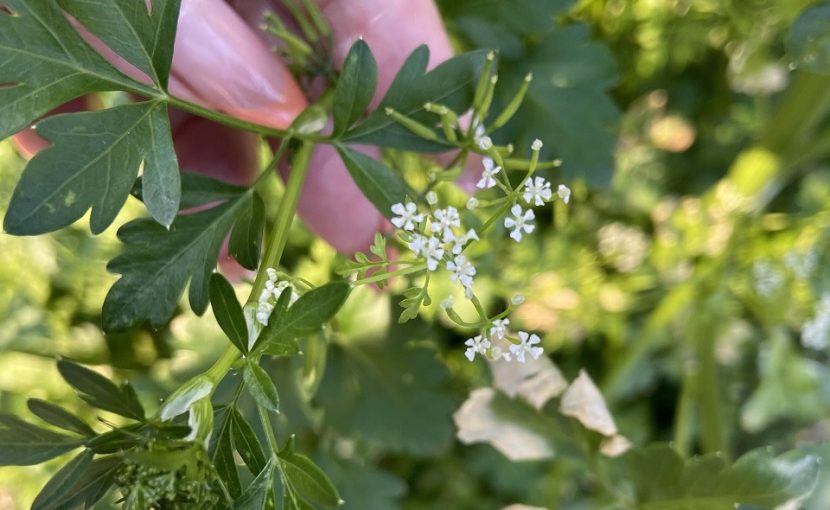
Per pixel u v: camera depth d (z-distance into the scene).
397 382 0.19
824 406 0.23
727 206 0.22
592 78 0.18
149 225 0.13
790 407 0.23
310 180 0.17
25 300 0.20
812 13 0.15
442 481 0.25
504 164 0.14
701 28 0.22
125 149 0.13
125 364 0.20
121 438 0.12
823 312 0.21
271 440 0.12
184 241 0.14
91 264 0.20
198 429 0.12
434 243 0.12
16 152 0.19
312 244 0.20
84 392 0.12
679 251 0.23
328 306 0.12
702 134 0.25
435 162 0.17
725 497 0.15
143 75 0.14
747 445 0.25
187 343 0.19
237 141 0.18
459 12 0.18
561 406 0.16
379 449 0.22
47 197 0.12
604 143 0.18
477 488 0.26
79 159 0.12
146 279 0.13
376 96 0.17
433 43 0.16
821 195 0.23
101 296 0.20
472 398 0.17
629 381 0.25
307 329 0.12
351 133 0.14
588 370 0.25
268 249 0.14
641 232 0.24
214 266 0.14
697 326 0.22
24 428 0.12
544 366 0.16
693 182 0.25
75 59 0.13
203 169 0.18
